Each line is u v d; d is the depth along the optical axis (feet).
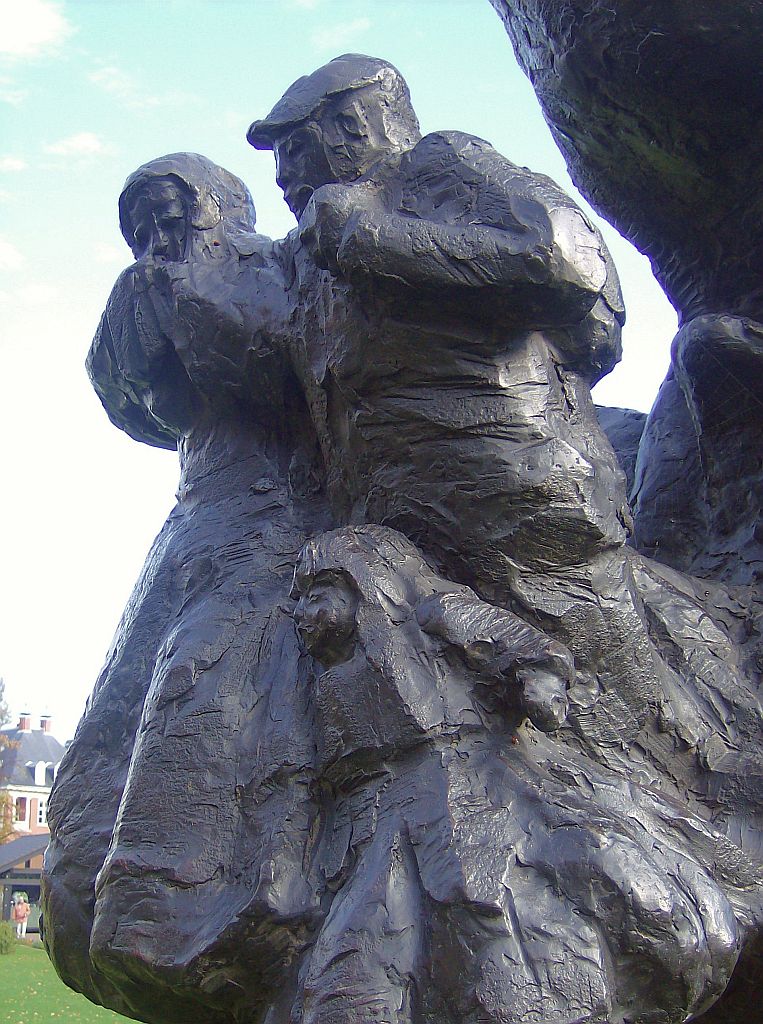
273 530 14.28
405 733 11.10
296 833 11.43
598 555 12.75
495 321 12.34
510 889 10.05
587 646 12.51
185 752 12.25
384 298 12.31
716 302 16.69
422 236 11.91
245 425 15.44
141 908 11.60
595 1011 9.62
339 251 12.28
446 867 10.16
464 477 12.50
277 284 14.94
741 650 14.03
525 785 10.87
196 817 11.87
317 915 10.91
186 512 15.37
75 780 14.10
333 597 11.91
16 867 93.61
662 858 10.74
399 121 14.61
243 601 13.42
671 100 14.93
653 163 16.11
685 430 16.78
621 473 13.64
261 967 11.03
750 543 15.31
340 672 11.63
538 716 11.08
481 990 9.57
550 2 14.93
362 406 13.04
